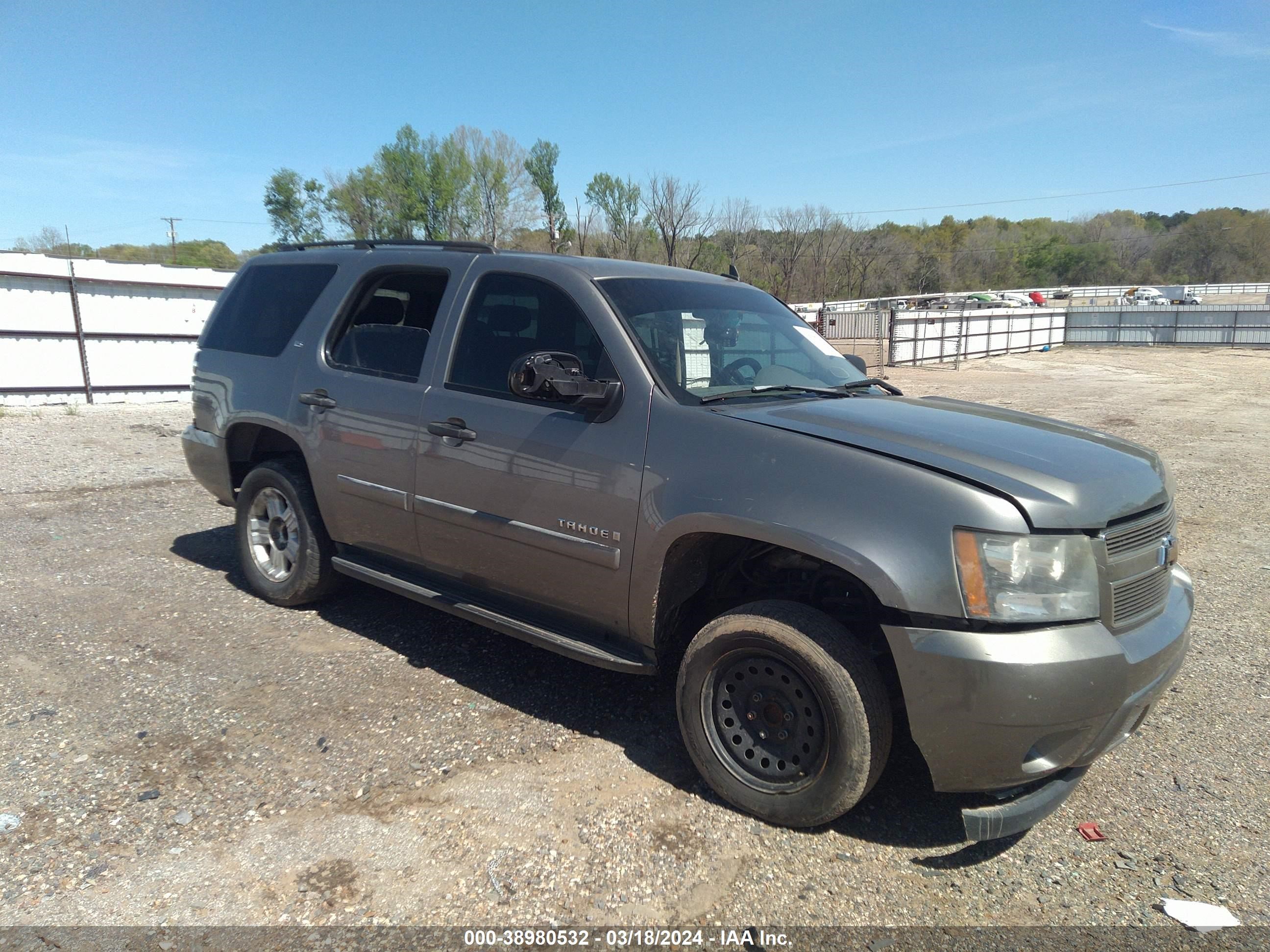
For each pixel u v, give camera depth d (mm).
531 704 3801
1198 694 4137
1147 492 2975
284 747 3365
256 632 4500
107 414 12680
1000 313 32531
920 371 25906
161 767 3191
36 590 5020
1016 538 2605
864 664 2770
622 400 3301
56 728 3443
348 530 4367
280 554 4855
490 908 2518
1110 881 2754
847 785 2777
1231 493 8734
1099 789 3305
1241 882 2764
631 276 3832
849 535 2719
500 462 3566
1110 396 18375
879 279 74750
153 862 2664
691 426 3129
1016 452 2957
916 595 2627
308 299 4707
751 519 2873
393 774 3201
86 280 13469
